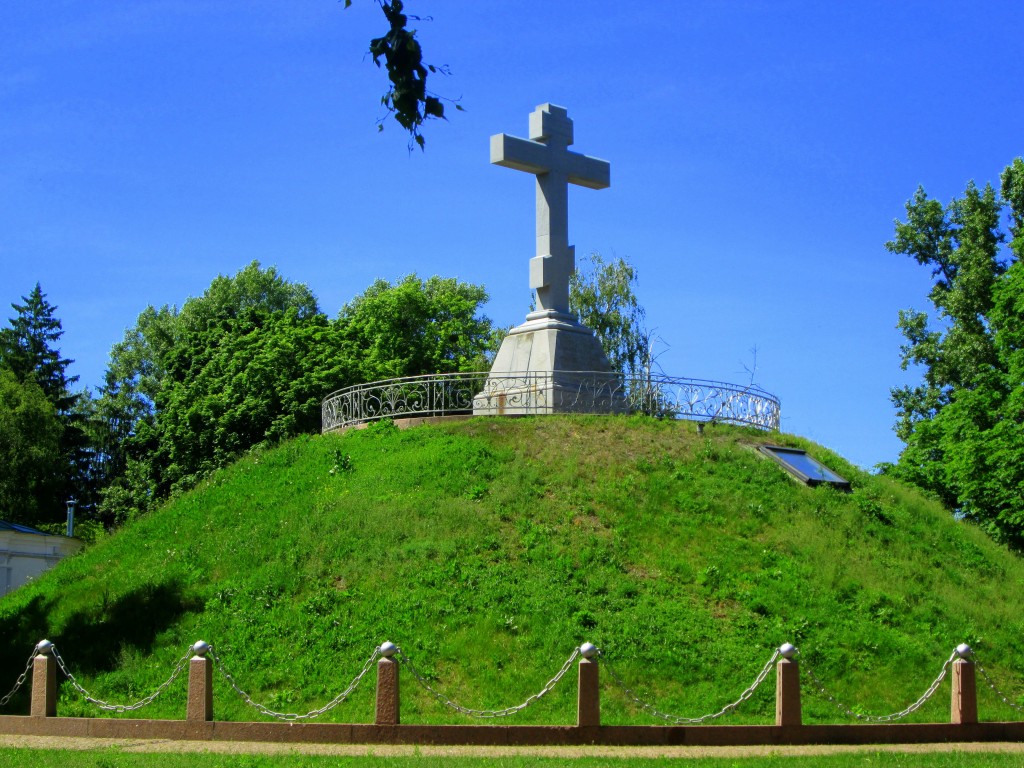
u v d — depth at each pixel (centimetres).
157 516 2545
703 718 1652
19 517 4950
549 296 2802
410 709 1709
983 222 4209
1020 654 2020
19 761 1398
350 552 2120
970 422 3456
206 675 1647
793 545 2191
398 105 1070
